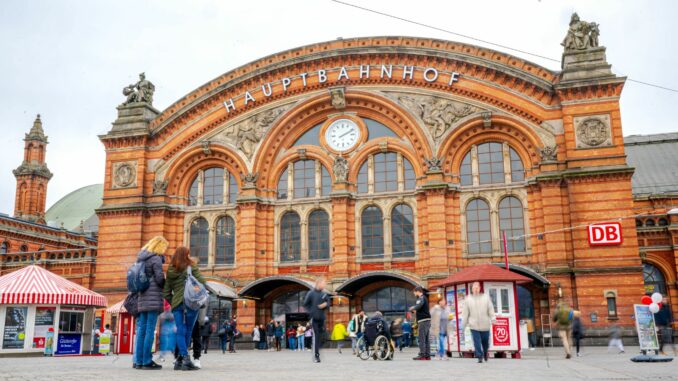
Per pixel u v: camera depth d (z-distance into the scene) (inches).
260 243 1879.9
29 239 2674.7
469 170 1792.6
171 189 1996.8
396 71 1871.3
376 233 1823.3
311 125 1956.2
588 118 1657.2
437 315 978.1
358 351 1047.6
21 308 1353.3
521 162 1764.3
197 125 2004.2
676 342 1876.2
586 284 1569.9
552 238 1636.3
